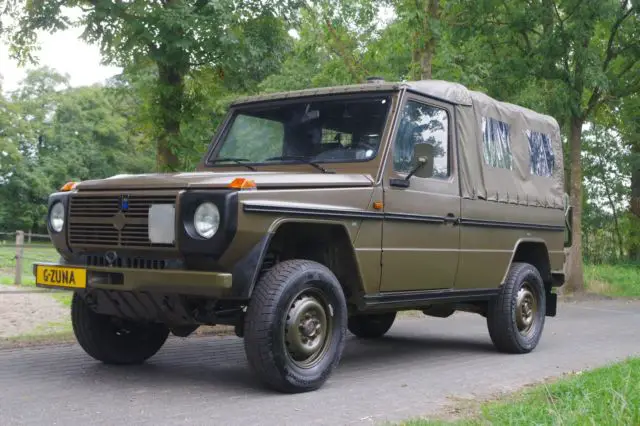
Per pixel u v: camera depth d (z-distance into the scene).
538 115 9.03
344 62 17.91
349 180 6.02
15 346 7.37
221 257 5.17
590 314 13.34
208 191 5.14
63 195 5.81
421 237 6.69
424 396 5.60
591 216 31.30
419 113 6.80
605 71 18.30
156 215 5.29
